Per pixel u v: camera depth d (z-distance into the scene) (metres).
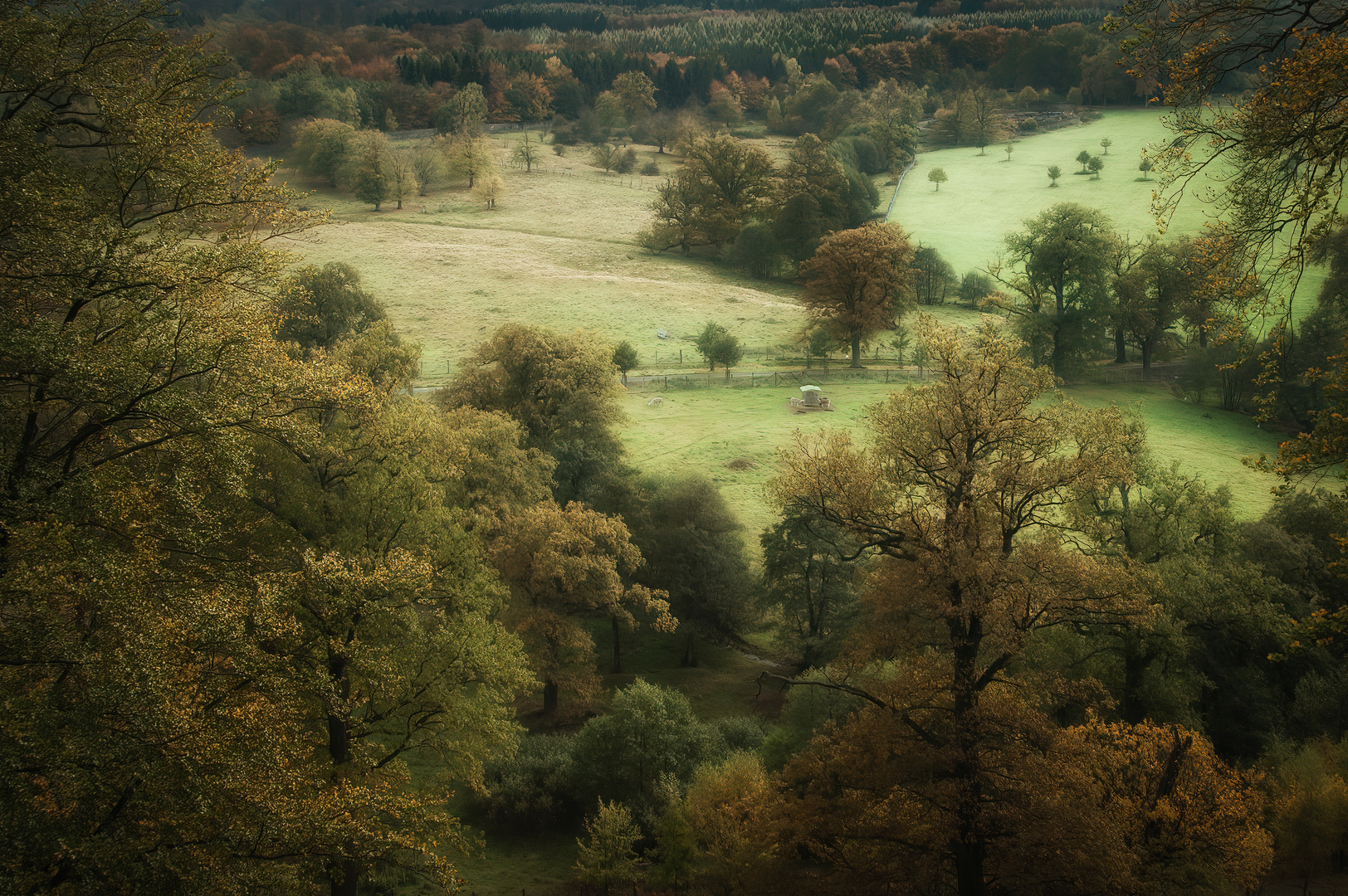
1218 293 13.37
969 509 21.06
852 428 73.38
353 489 25.88
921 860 18.81
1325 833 23.95
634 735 33.38
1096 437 21.59
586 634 42.00
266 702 14.64
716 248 142.88
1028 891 18.20
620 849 28.03
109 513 13.41
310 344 63.25
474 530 30.55
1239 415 75.50
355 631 23.23
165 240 16.55
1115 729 23.11
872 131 185.50
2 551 12.43
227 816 12.88
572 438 57.44
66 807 11.30
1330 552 40.22
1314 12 11.45
